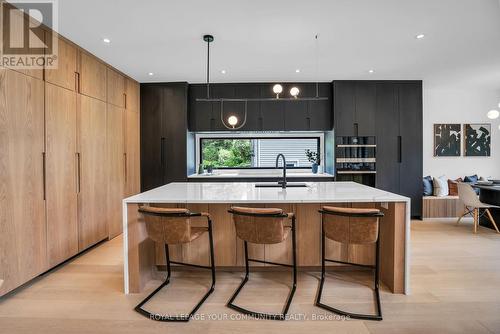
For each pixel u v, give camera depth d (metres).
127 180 4.44
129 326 1.89
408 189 4.89
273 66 4.04
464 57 3.71
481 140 5.67
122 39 3.06
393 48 3.38
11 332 1.83
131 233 2.34
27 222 2.46
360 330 1.83
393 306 2.11
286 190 2.76
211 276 2.64
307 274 2.68
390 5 2.42
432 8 2.47
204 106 4.99
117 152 4.13
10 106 2.31
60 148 2.91
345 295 2.28
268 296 2.27
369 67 4.12
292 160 5.55
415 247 3.46
